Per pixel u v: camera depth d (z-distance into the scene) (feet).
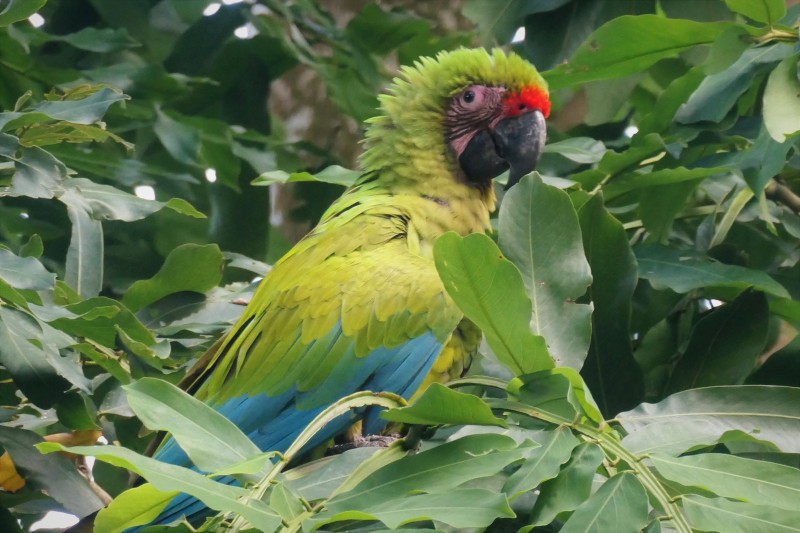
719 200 26.48
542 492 14.30
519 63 27.84
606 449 14.80
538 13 29.91
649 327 26.11
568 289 17.46
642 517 13.50
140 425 27.04
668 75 33.83
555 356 17.06
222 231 35.86
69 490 20.04
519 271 15.85
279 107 42.16
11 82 30.53
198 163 37.27
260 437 23.71
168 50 39.73
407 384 23.91
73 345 20.26
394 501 13.20
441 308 23.91
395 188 27.04
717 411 16.46
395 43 37.45
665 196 25.63
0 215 32.81
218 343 25.20
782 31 22.76
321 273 24.40
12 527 20.62
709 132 25.21
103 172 31.37
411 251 25.29
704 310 26.61
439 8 42.75
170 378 25.52
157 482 11.60
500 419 14.52
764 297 23.43
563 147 26.94
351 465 16.11
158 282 24.70
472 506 12.74
